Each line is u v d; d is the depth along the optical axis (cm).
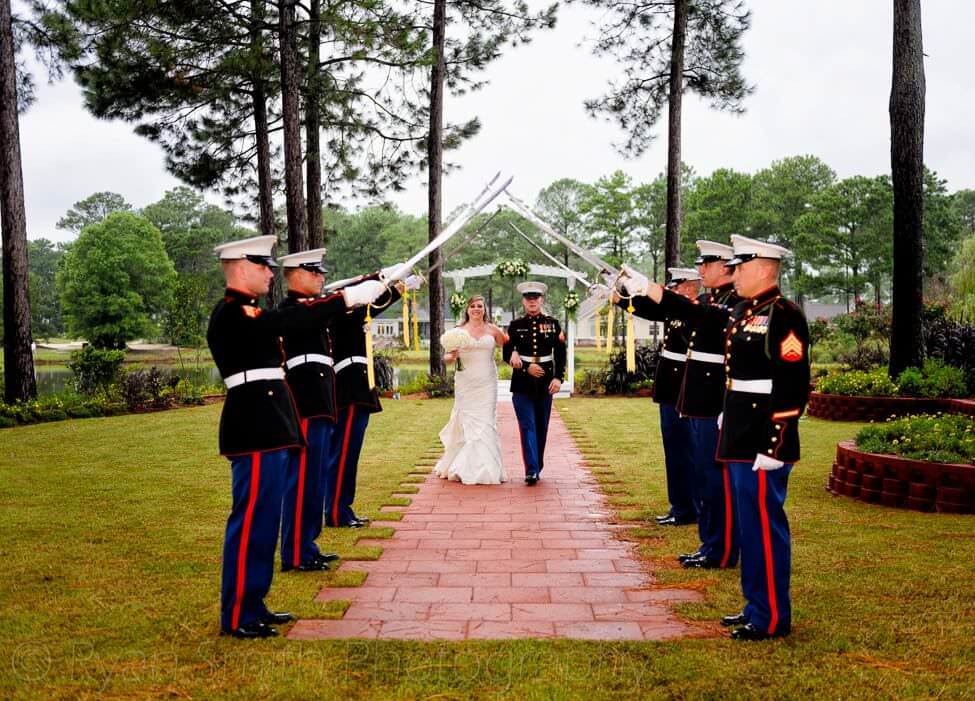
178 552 526
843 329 2753
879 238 4462
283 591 450
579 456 974
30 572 480
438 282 2042
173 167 2100
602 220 4819
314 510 505
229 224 7306
